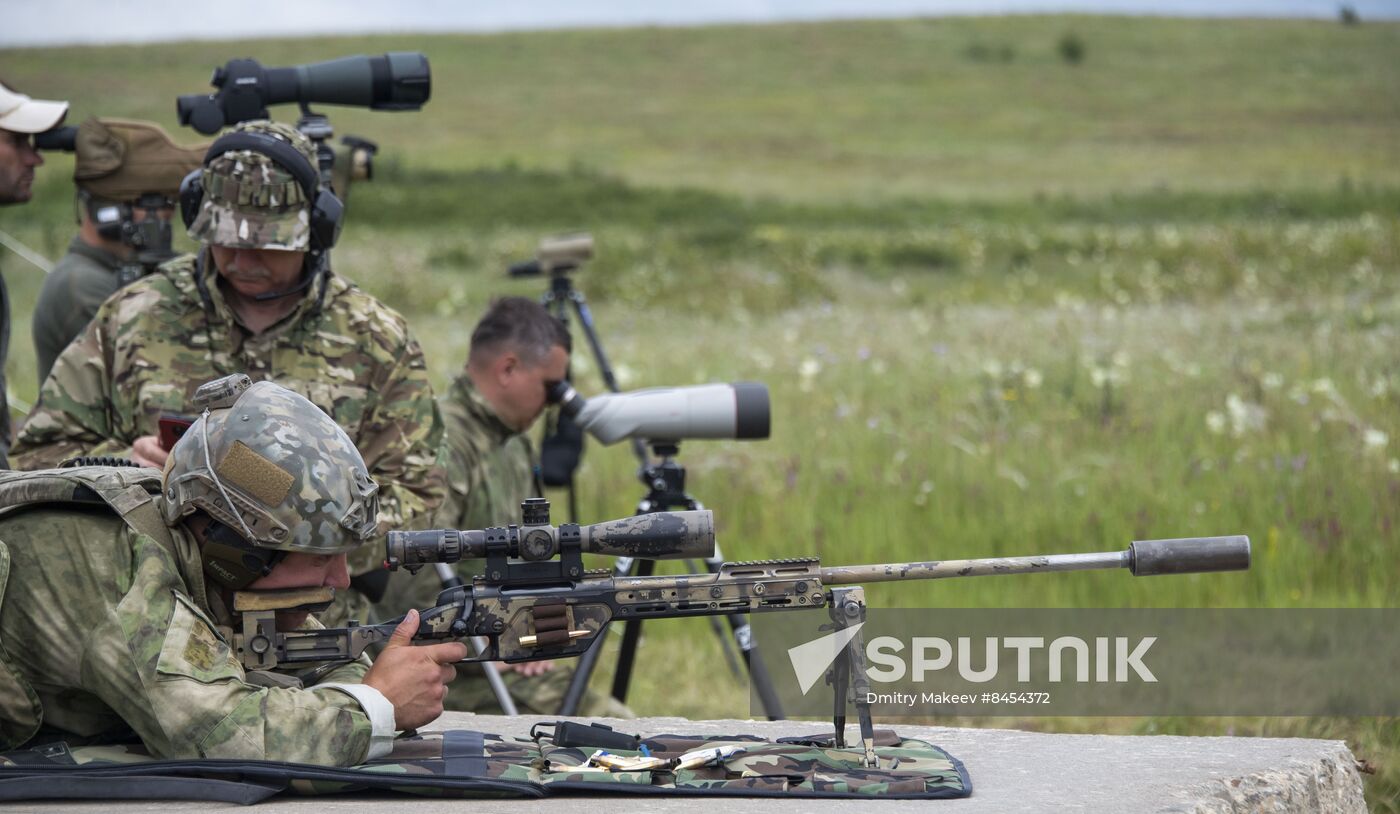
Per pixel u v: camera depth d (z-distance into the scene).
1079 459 22.06
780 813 8.00
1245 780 9.05
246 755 8.07
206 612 8.45
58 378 11.70
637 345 36.03
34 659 8.23
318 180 11.62
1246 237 55.72
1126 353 30.05
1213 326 34.62
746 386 13.05
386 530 11.33
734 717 15.98
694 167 129.50
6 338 13.02
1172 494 20.38
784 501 21.12
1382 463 20.78
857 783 8.45
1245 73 183.25
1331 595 17.61
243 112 13.34
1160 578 18.12
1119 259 55.88
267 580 8.34
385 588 11.93
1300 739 10.21
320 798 8.22
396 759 8.60
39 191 71.75
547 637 8.37
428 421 12.00
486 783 8.16
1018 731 10.44
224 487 8.09
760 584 8.39
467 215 80.06
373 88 13.49
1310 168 123.38
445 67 191.50
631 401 13.19
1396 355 28.38
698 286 48.94
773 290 48.28
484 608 8.41
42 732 8.65
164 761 8.07
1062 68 190.88
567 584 8.45
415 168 109.06
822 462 22.75
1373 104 162.25
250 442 8.14
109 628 8.07
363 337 11.86
